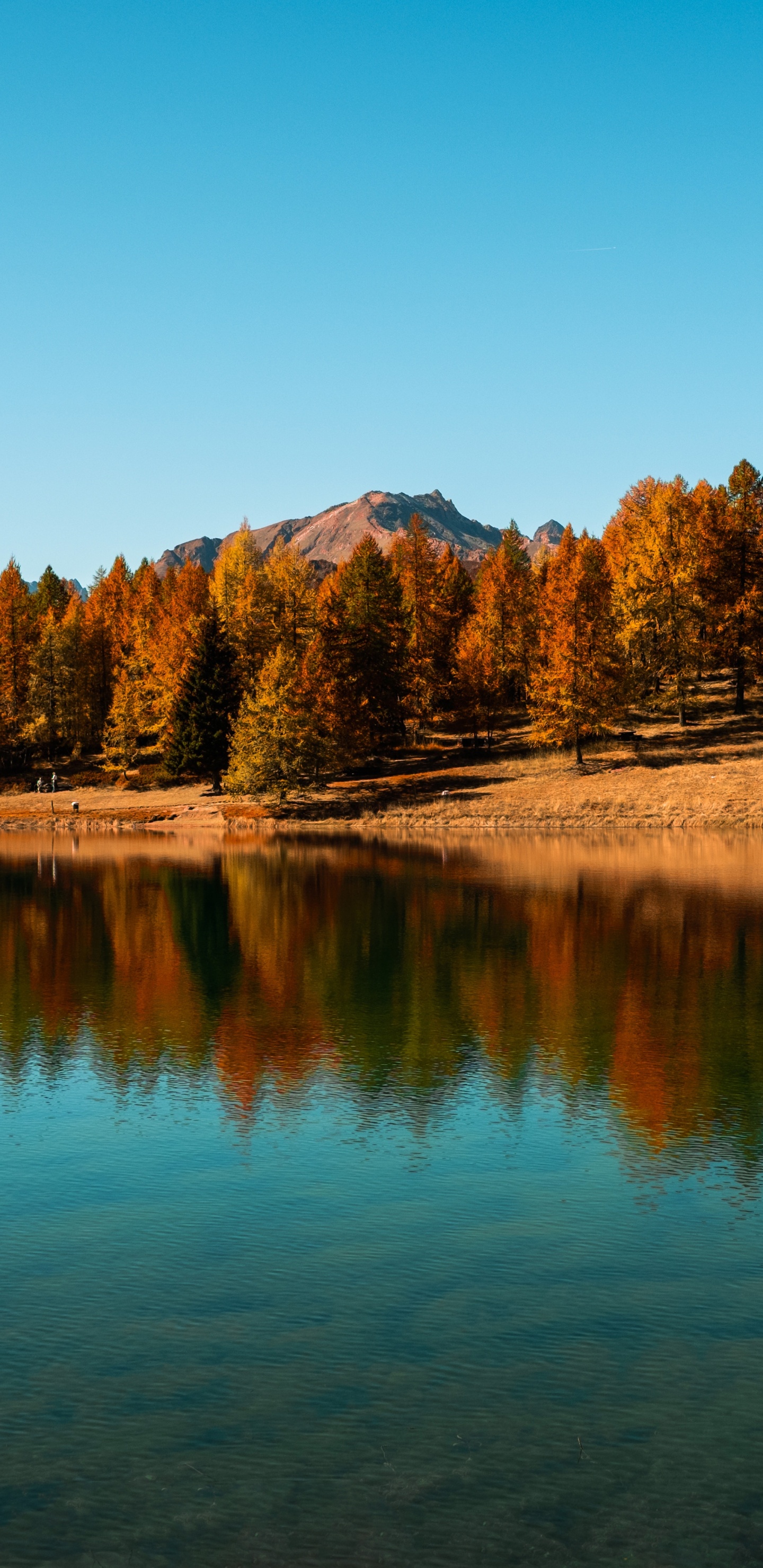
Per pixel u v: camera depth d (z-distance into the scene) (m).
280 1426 7.82
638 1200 11.83
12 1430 7.79
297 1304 9.57
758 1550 6.58
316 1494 7.09
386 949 26.70
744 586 72.69
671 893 35.81
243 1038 18.50
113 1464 7.41
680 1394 8.20
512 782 68.38
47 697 91.19
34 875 44.41
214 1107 15.06
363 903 34.84
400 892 37.31
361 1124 14.32
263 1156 13.19
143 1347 8.88
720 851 48.28
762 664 73.19
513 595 89.88
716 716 75.56
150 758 90.06
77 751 93.25
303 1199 11.90
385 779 73.38
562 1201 11.80
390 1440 7.64
